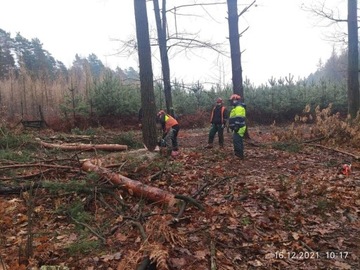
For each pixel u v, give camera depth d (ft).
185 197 17.13
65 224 16.16
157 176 21.84
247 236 14.62
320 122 37.19
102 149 33.37
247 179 22.54
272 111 71.41
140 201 17.34
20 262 12.21
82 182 18.92
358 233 15.51
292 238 14.76
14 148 31.35
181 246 13.23
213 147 34.99
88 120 61.11
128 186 18.54
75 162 23.82
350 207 18.01
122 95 63.05
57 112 71.20
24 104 86.02
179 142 42.01
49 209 17.42
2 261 11.60
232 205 17.48
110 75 67.77
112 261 12.37
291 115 73.10
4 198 18.71
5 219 15.70
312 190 19.93
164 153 27.58
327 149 33.96
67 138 39.81
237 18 38.81
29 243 12.73
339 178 23.50
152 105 29.17
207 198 18.63
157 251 11.28
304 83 75.41
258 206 17.66
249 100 72.54
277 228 15.56
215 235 14.35
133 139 39.06
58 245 13.73
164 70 48.93
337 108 71.97
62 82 106.52
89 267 12.01
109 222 15.94
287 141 35.96
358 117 38.27
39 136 39.91
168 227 13.44
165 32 48.57
